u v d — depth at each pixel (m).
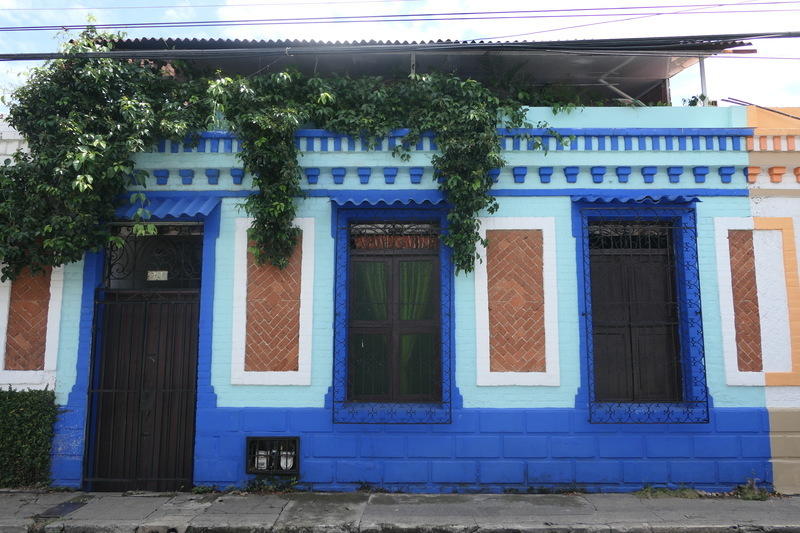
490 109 6.81
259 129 6.52
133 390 6.85
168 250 7.11
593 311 6.87
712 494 6.39
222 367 6.66
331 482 6.48
